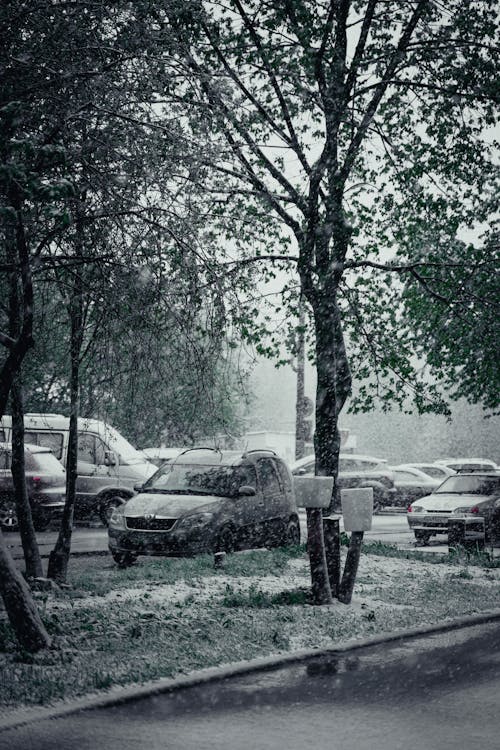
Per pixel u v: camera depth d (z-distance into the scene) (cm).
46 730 546
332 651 796
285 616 915
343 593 1030
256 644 795
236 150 1095
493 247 1376
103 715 583
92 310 944
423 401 1502
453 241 1445
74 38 838
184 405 956
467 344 1430
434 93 1355
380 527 2523
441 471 3362
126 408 980
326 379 1110
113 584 1127
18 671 660
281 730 552
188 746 518
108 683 637
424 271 1373
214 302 935
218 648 766
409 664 752
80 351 1046
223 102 927
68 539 1133
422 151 1421
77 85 843
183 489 1490
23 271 757
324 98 1182
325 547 1116
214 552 1389
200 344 952
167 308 895
